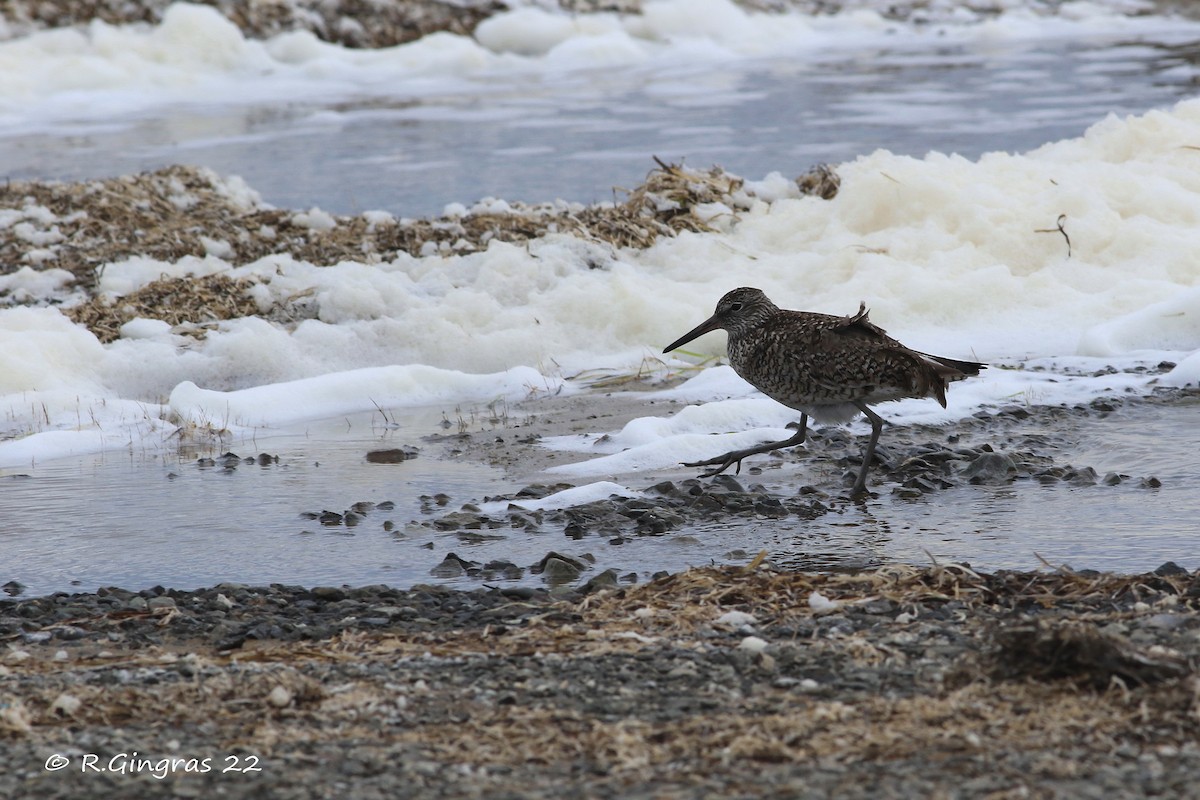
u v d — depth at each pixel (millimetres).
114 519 11320
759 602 8680
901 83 37969
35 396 14648
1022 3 53938
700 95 37031
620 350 16766
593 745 6484
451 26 45656
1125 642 7191
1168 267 17922
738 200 21250
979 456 11914
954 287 17219
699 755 6352
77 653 8203
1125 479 11531
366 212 21719
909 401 14094
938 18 51938
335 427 14258
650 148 29078
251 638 8391
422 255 19594
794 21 49625
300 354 16219
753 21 48781
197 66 41281
